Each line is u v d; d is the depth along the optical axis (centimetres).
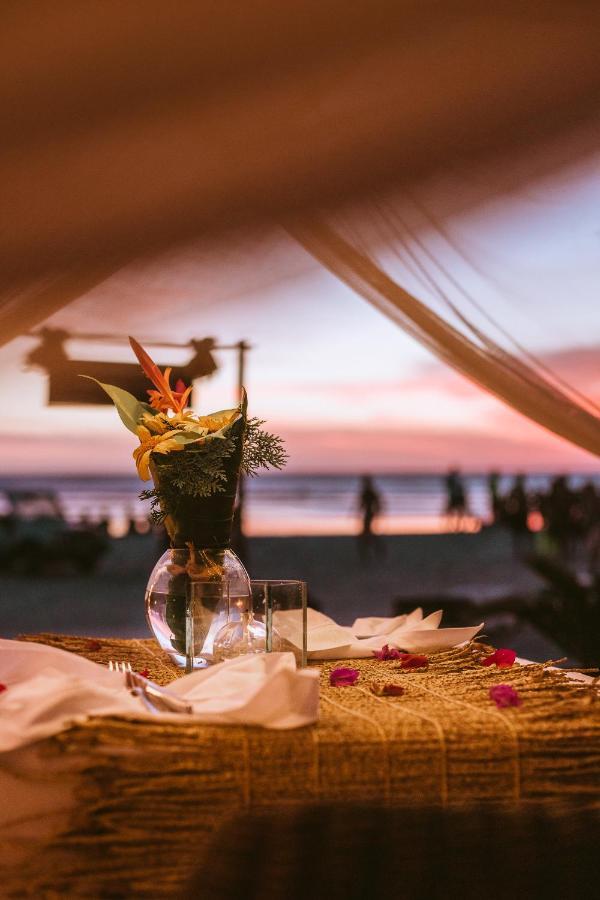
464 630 170
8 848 103
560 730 109
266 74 216
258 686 113
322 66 221
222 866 83
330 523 2461
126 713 104
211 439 151
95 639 187
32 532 1603
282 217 229
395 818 89
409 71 232
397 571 1323
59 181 207
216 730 105
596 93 245
